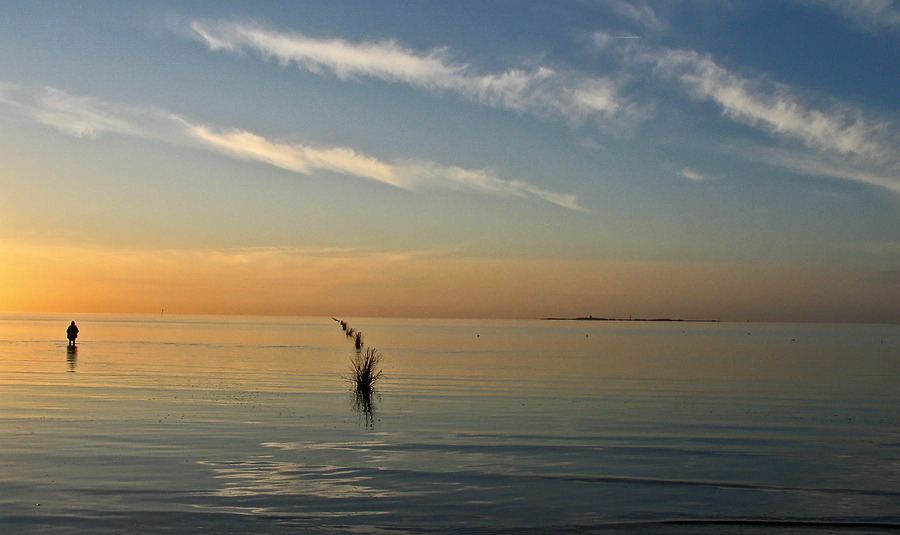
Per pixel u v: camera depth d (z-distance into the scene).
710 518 9.57
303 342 57.28
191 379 24.98
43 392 20.44
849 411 19.28
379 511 9.63
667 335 97.75
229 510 9.54
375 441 14.23
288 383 24.33
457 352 46.88
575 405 19.84
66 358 34.09
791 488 11.11
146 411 17.30
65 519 9.05
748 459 13.08
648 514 9.70
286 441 14.05
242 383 24.03
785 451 13.80
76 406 17.84
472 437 14.80
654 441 14.64
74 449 12.91
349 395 21.39
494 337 80.19
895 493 10.87
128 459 12.23
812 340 85.06
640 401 20.88
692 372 31.84
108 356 36.03
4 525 8.79
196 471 11.52
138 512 9.38
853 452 13.76
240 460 12.34
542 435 15.12
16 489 10.31
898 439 15.14
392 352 46.31
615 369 33.00
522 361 38.00
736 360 41.44
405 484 11.01
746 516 9.68
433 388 23.78
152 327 102.69
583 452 13.49
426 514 9.53
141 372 27.17
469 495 10.46
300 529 8.84
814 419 17.81
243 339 61.81
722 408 19.59
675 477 11.69
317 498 10.16
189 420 16.16
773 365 37.31
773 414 18.58
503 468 12.12
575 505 10.05
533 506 9.97
